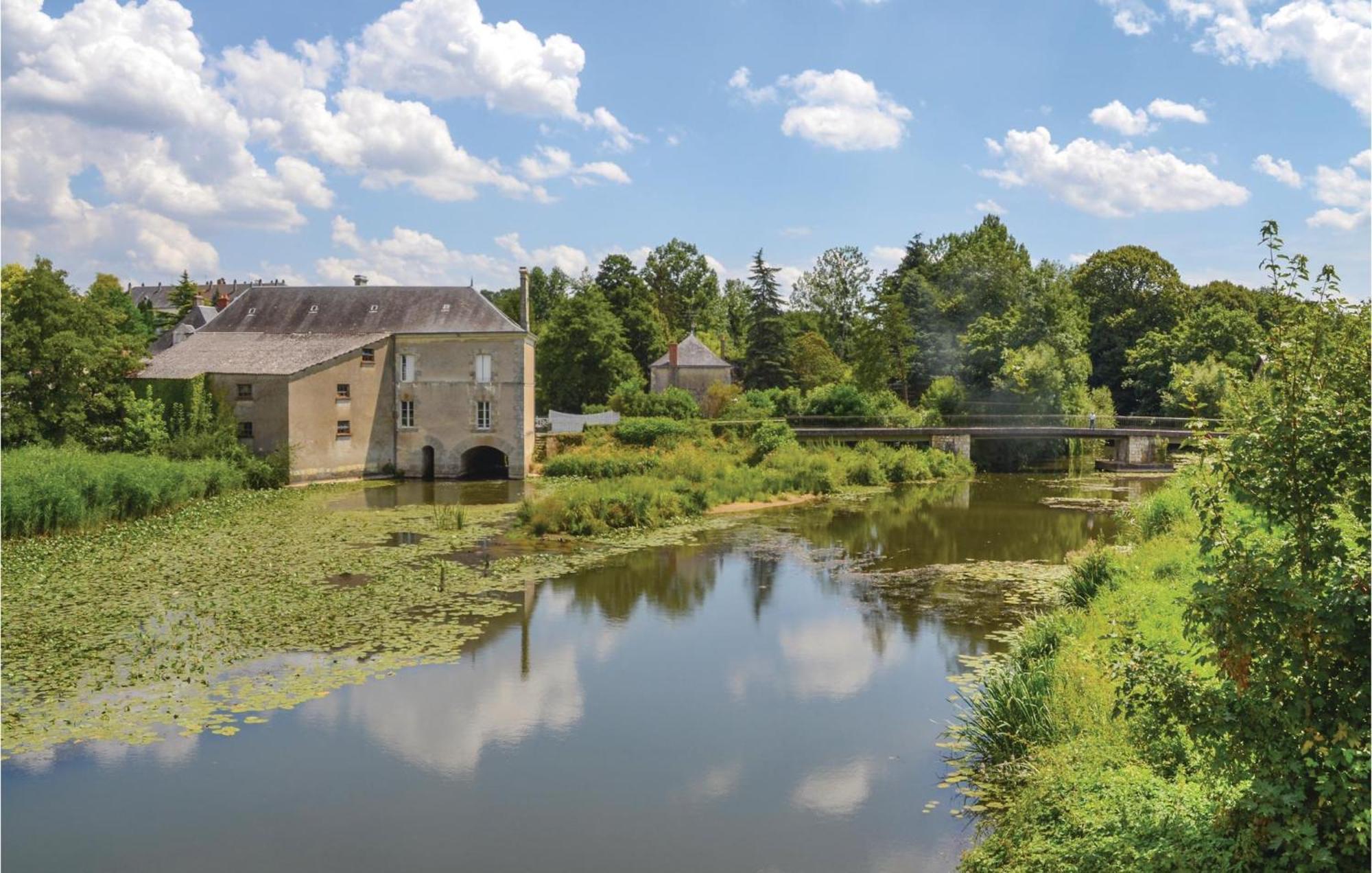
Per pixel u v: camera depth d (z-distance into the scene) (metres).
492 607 17.14
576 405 63.91
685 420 44.50
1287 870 5.69
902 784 9.92
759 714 11.91
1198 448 6.69
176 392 34.59
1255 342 6.26
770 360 66.12
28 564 19.83
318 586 18.34
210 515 27.39
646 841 8.84
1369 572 5.45
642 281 77.50
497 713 11.95
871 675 13.42
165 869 8.37
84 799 9.62
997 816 9.00
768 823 9.15
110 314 34.91
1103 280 62.75
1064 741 9.41
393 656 14.11
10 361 31.14
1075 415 47.22
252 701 12.17
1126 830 7.07
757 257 68.94
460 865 8.44
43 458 26.86
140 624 15.47
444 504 30.69
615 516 26.20
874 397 53.03
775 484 34.06
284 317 40.88
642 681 13.20
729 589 18.86
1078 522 27.73
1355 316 5.78
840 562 21.61
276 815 9.35
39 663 13.41
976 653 14.31
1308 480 5.69
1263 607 5.68
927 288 61.12
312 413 36.28
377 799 9.67
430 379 39.50
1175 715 6.24
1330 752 5.34
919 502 32.62
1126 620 10.47
